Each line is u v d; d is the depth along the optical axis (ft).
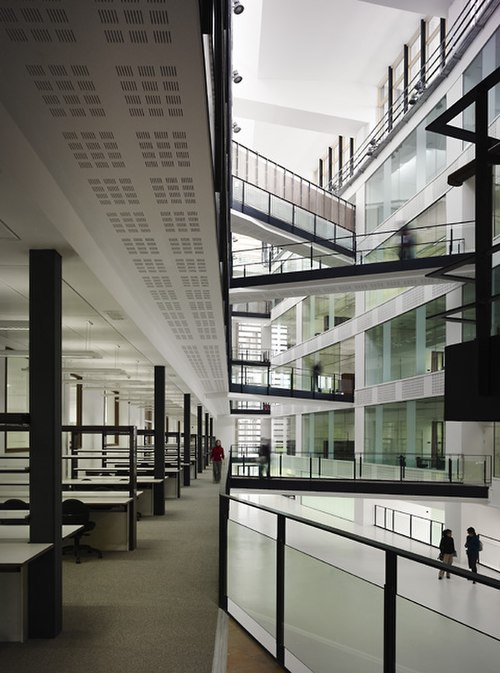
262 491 54.54
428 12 57.06
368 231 73.87
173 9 7.80
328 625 10.31
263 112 73.51
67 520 22.76
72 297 20.84
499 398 12.67
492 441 52.42
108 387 44.24
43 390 15.46
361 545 10.43
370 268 48.11
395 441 66.95
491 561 50.03
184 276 21.68
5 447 30.09
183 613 16.34
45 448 15.24
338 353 84.12
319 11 59.36
